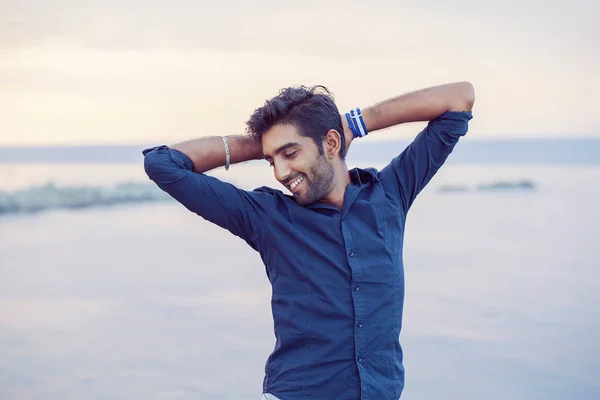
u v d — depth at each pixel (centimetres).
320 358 215
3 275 816
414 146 241
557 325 593
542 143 2359
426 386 474
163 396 466
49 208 1422
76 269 843
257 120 218
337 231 219
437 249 902
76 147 2644
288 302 219
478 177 1838
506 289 705
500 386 468
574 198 1382
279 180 221
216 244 976
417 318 619
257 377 495
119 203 1482
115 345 567
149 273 811
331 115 222
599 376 483
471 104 244
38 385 486
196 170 233
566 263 812
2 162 2633
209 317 636
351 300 216
